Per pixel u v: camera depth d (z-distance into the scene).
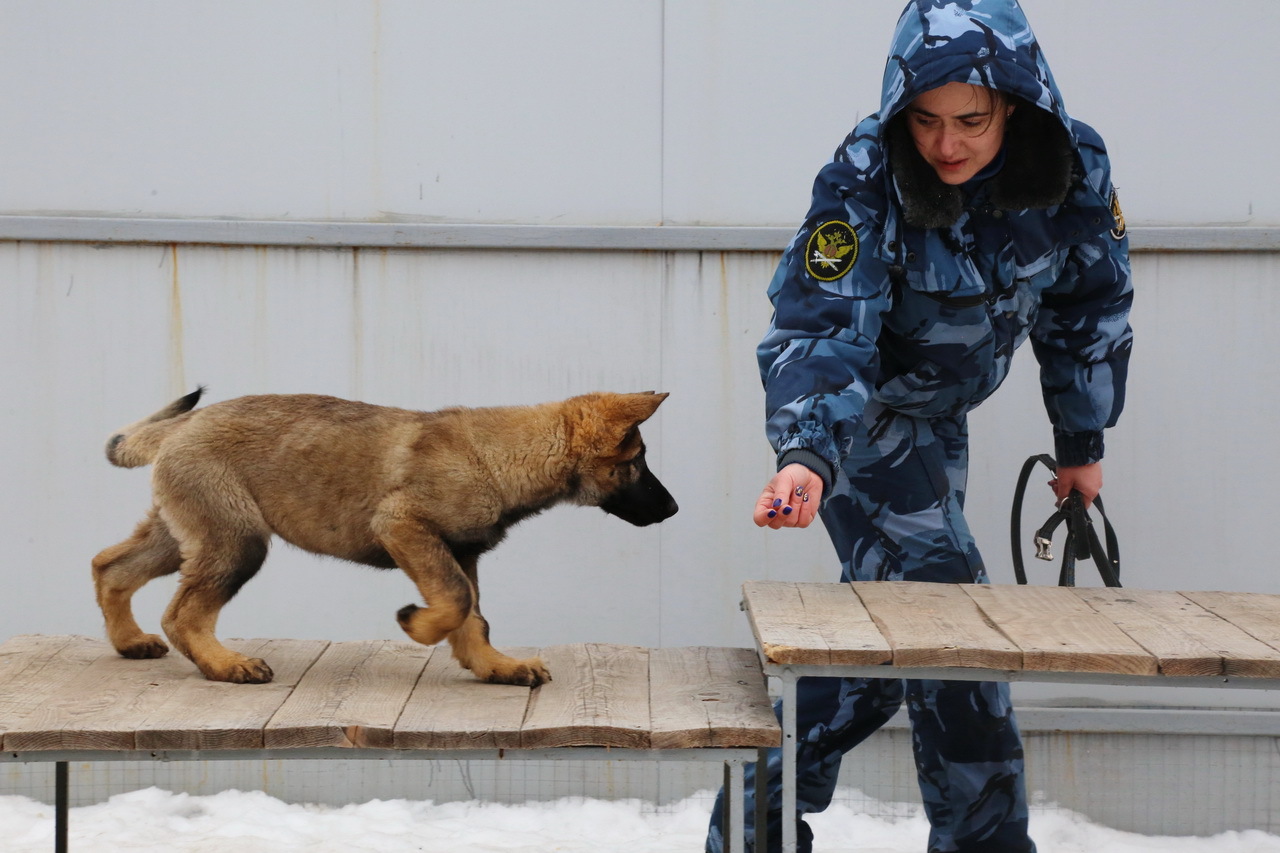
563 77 4.10
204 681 2.73
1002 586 2.72
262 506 2.93
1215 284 4.11
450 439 2.91
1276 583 4.18
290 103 4.09
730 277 4.16
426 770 4.25
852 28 4.07
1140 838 4.12
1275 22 4.01
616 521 4.22
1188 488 4.17
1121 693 4.17
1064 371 2.97
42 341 4.12
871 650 2.16
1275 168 4.06
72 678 2.75
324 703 2.51
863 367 2.47
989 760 2.79
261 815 4.07
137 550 3.02
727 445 4.21
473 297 4.18
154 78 4.07
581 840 3.94
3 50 4.04
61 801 3.06
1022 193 2.58
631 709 2.46
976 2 2.46
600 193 4.14
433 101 4.11
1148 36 4.03
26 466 4.15
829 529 3.01
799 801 2.95
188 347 4.15
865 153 2.60
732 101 4.10
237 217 4.13
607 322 4.19
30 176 4.09
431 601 2.76
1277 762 4.14
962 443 2.98
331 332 4.17
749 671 2.81
